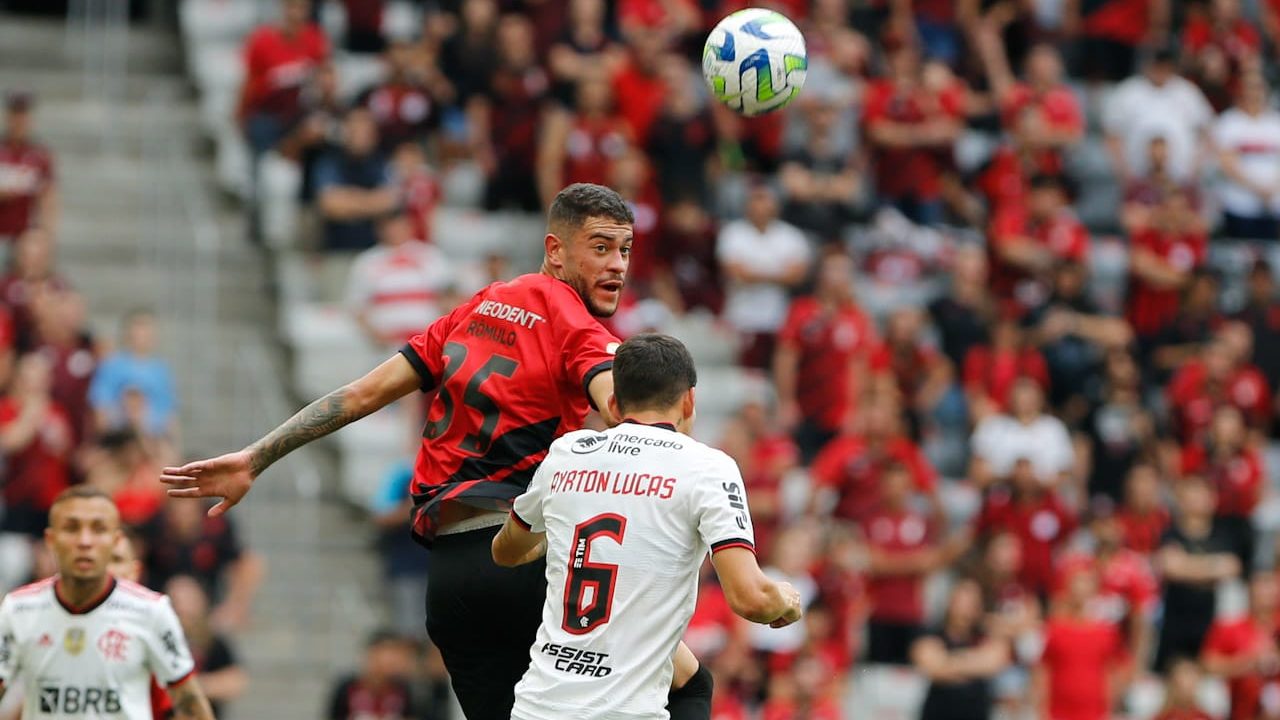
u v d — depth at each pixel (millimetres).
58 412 52781
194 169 68312
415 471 23625
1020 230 66188
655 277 63312
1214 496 61688
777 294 63562
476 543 23281
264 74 65625
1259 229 73125
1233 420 62500
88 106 70312
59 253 63781
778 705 49438
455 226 64688
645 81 65250
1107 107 75562
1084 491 61656
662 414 22234
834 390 59781
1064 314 64312
